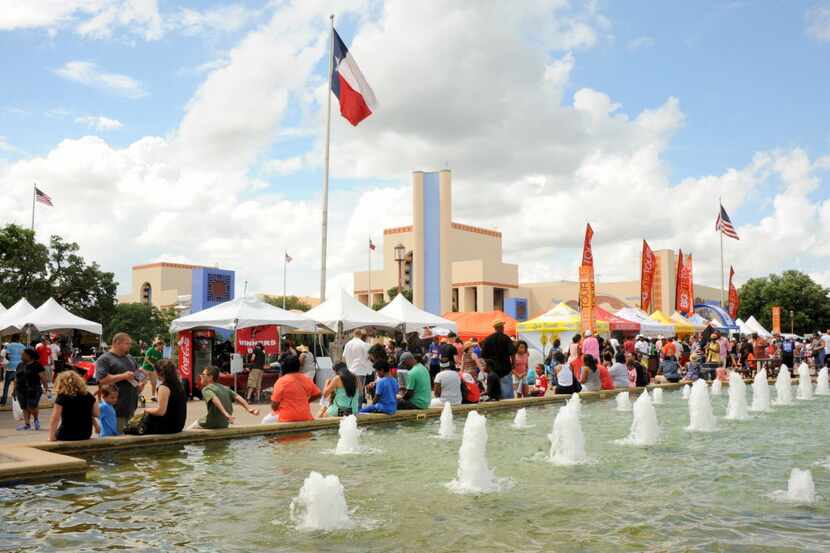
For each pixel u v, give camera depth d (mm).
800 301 75750
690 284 39031
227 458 8805
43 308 23172
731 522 5594
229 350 22266
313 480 5672
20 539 5168
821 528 5402
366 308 21984
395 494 6691
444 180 76562
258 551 4871
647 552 4789
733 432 11547
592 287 26188
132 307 86812
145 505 6223
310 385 11664
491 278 81062
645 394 10742
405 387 13906
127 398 10281
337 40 22094
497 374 16328
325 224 22016
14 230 36688
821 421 13281
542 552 4801
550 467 8203
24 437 11750
